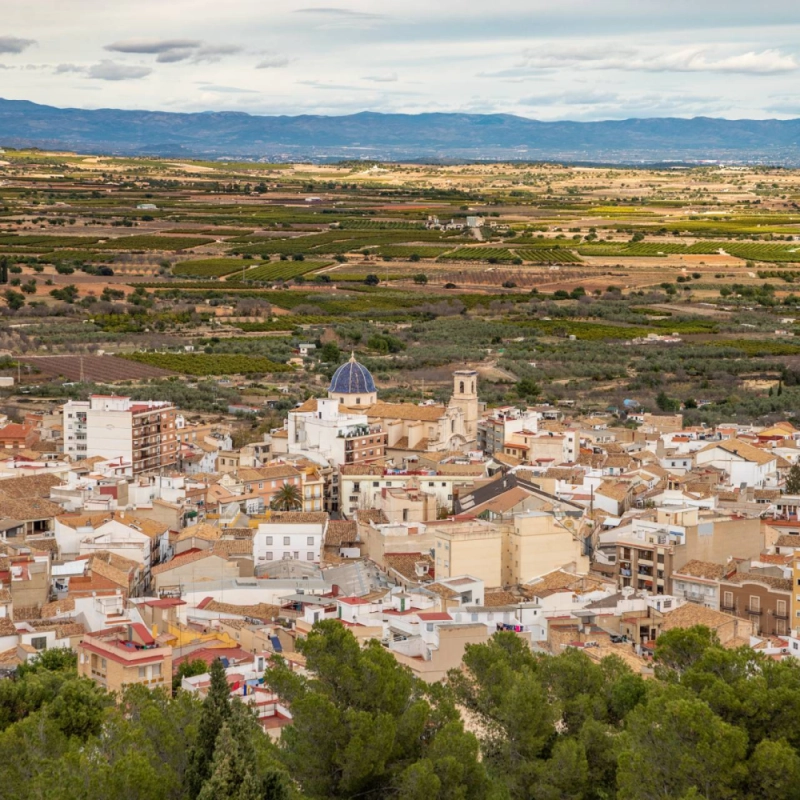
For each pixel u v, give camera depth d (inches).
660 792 6451.8
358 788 6732.3
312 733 6766.7
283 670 7357.3
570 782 6879.9
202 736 6378.0
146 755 6461.6
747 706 6801.2
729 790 6333.7
